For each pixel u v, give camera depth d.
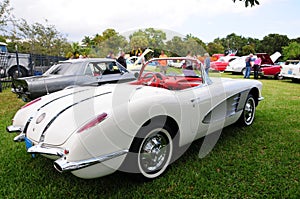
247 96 3.82
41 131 2.28
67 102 2.54
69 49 23.56
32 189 2.34
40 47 21.81
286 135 3.62
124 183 2.41
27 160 2.94
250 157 2.92
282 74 12.25
